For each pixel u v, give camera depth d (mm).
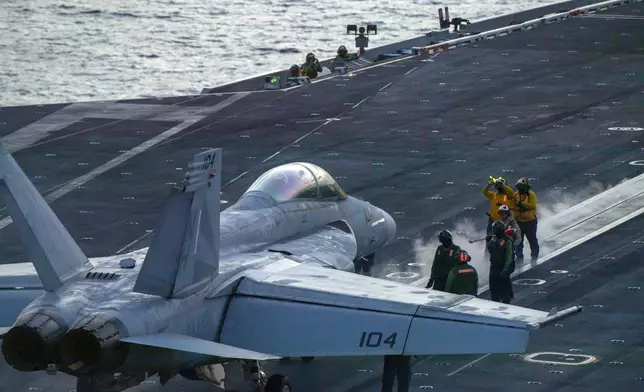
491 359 71125
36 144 128750
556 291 83438
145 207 106812
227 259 65188
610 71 161375
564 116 137250
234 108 146000
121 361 55312
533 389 66188
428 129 132750
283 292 61188
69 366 54438
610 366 69375
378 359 72562
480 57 173500
